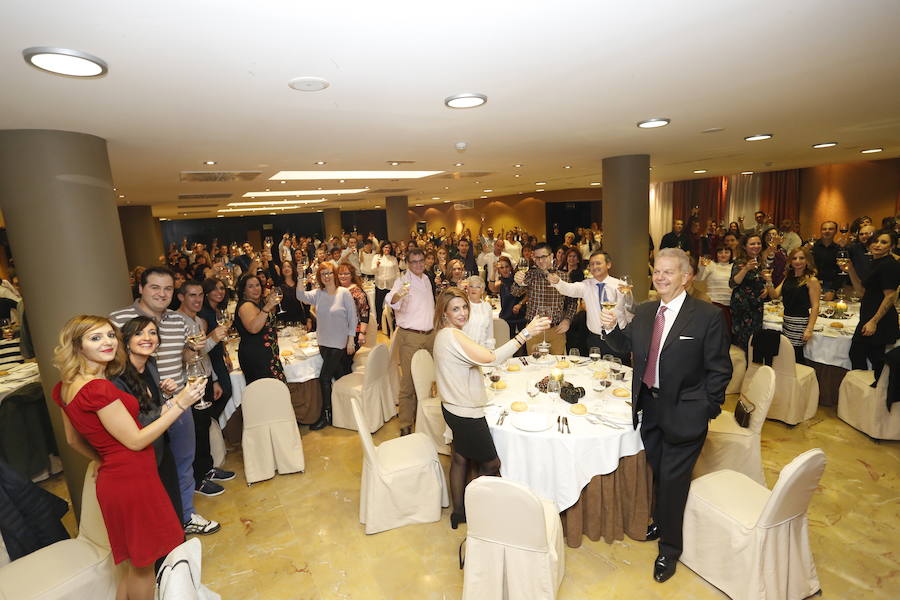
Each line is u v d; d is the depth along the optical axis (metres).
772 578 2.26
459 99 2.79
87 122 2.79
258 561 2.89
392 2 1.46
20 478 2.35
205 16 1.50
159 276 2.72
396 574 2.74
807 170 11.85
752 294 4.68
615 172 5.91
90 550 2.32
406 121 3.37
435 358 2.86
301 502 3.48
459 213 21.36
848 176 10.85
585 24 1.75
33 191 2.87
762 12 1.72
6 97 2.19
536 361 3.93
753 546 2.26
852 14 1.78
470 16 1.61
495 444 2.85
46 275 2.95
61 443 3.11
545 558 2.14
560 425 2.78
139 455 2.11
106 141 3.39
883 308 3.96
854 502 3.17
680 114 3.57
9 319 5.12
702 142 5.24
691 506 2.56
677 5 1.62
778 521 2.23
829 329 4.65
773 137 5.15
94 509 2.34
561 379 3.01
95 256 3.09
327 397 4.64
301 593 2.63
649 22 1.76
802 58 2.31
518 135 4.18
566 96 2.84
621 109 3.27
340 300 4.48
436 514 3.18
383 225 26.03
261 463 3.74
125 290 3.26
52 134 2.88
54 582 2.13
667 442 2.53
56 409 3.06
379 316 8.04
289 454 3.80
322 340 4.54
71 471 3.15
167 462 2.50
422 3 1.48
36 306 2.98
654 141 4.94
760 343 4.32
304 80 2.27
